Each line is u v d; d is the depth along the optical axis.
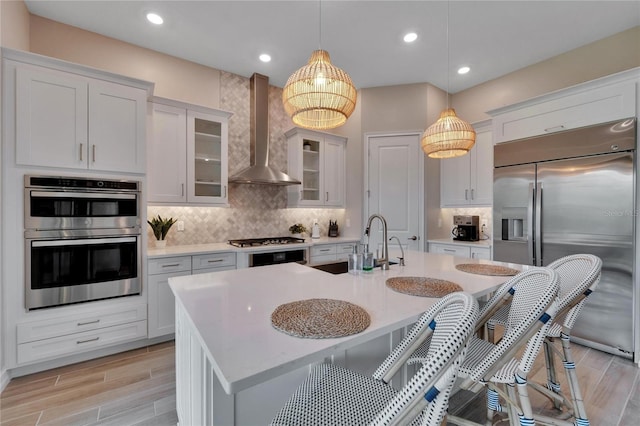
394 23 2.82
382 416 0.71
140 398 1.95
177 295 1.46
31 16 2.68
